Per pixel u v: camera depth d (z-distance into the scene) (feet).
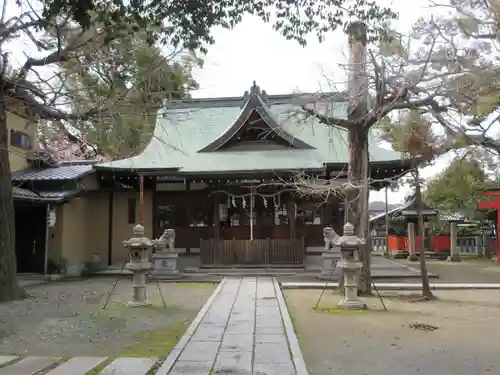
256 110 68.44
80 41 32.22
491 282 51.44
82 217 65.10
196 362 20.21
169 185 67.15
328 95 39.40
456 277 56.95
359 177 42.11
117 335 25.89
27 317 30.99
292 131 72.33
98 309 34.17
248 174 60.70
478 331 27.02
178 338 25.18
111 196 68.03
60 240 58.85
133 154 68.18
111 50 33.58
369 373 19.06
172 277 54.54
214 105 84.53
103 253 66.95
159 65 34.37
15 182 56.18
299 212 65.46
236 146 71.36
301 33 27.22
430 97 35.37
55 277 55.47
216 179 64.18
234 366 19.60
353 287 35.29
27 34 31.86
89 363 20.25
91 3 22.35
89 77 37.27
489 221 98.43
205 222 66.28
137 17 23.86
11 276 38.40
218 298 39.19
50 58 33.14
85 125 42.42
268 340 24.32
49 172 60.18
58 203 55.57
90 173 62.54
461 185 41.63
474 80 32.68
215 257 61.11
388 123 40.32
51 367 19.70
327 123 40.88
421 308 35.14
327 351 22.57
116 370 19.22
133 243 35.32
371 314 32.58
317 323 29.45
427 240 100.07
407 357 21.44
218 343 23.70
